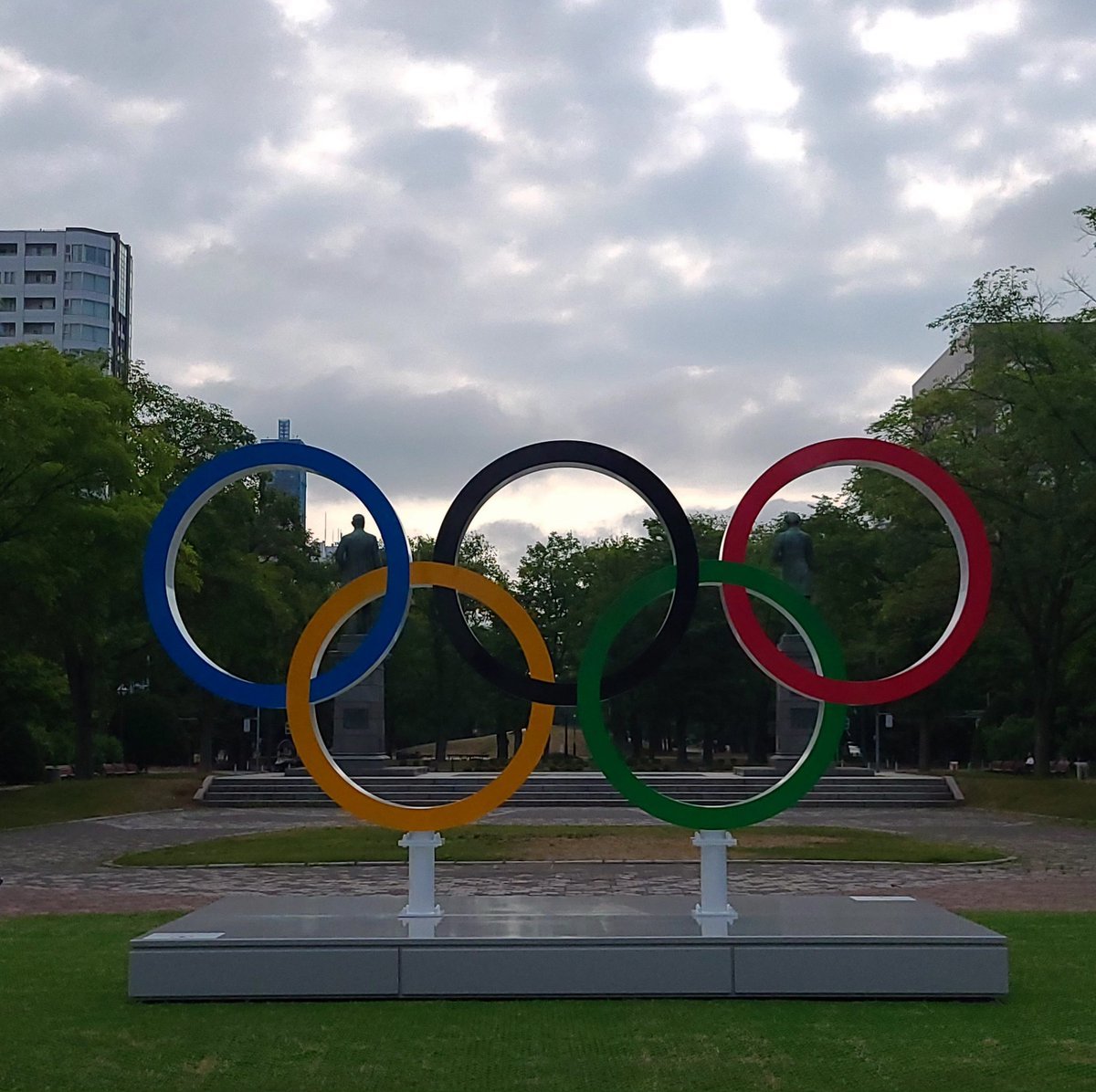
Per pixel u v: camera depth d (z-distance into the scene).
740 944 9.78
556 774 36.94
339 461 11.82
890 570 40.62
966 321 35.22
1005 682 49.62
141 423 42.72
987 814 32.66
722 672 54.47
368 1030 8.91
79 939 13.05
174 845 23.98
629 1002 9.66
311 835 24.52
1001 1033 8.87
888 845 23.23
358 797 11.12
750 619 11.73
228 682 11.57
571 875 19.64
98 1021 9.20
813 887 18.47
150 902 16.94
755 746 57.28
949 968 9.78
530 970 9.74
